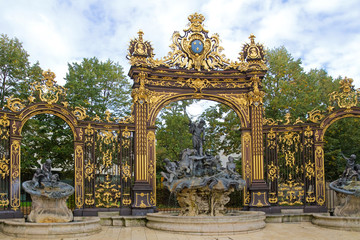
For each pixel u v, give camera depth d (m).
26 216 19.34
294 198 21.92
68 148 30.03
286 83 32.94
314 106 33.72
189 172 19.50
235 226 16.94
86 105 31.27
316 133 21.80
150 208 20.91
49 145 30.89
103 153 21.19
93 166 20.73
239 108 22.50
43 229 16.22
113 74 34.94
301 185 21.84
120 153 21.25
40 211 17.61
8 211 18.38
